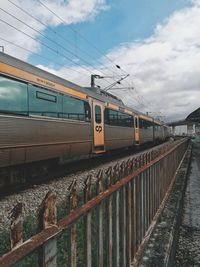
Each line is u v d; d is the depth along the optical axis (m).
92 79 19.36
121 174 2.68
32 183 7.29
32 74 7.13
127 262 2.70
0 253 3.21
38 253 1.27
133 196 3.00
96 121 11.43
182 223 5.30
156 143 31.48
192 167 13.38
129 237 2.75
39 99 7.36
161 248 3.17
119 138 14.72
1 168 6.50
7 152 6.08
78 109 9.77
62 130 8.47
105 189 2.32
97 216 2.04
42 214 1.32
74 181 1.72
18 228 1.18
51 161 8.76
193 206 6.52
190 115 30.92
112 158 14.84
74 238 1.65
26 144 6.71
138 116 19.81
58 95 8.38
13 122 6.26
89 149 10.70
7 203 5.52
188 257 3.85
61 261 2.90
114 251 2.47
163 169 5.41
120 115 15.20
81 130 9.88
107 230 2.28
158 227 3.87
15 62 6.53
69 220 1.50
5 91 6.09
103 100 12.51
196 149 26.20
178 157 10.27
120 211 2.63
